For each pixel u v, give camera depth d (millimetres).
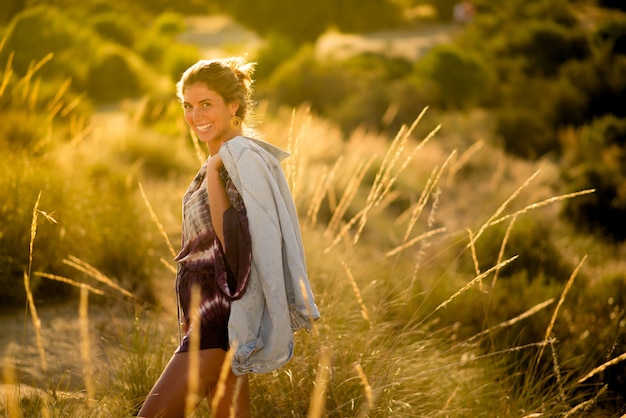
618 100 24703
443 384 3697
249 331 2510
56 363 3738
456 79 27422
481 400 3748
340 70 25344
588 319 5438
